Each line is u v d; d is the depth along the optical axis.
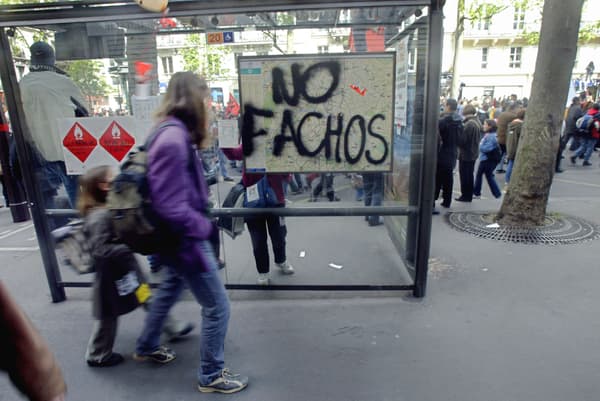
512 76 31.62
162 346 2.77
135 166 2.05
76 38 3.38
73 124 3.32
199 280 2.19
